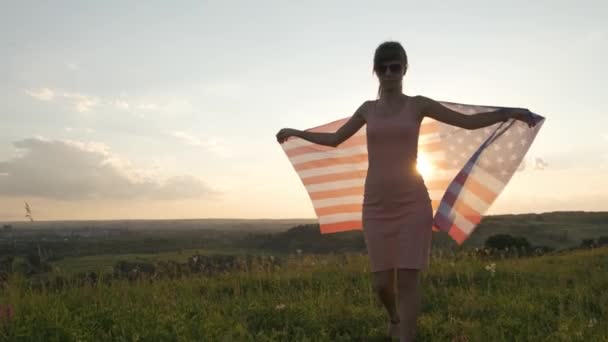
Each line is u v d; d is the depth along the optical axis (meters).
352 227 5.73
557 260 11.23
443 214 5.15
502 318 5.08
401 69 4.43
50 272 7.61
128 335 4.48
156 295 6.52
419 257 4.29
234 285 7.74
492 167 5.08
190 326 4.65
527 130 4.96
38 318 4.79
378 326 5.16
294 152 5.81
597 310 5.74
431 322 5.04
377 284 4.45
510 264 9.98
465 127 4.50
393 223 4.35
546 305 5.81
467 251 10.32
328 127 5.45
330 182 5.75
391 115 4.44
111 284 7.41
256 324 5.18
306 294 6.69
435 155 5.37
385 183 4.34
